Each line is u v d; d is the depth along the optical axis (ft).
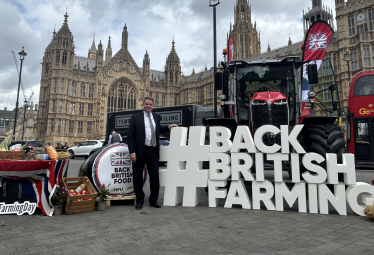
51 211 18.07
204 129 21.79
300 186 18.94
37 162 18.16
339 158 19.58
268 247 11.97
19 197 18.75
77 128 197.47
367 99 50.21
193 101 229.45
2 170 17.89
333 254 11.14
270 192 19.49
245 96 27.22
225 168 20.25
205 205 21.39
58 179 20.01
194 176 21.02
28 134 215.51
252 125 23.59
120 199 21.15
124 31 225.56
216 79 26.71
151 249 11.76
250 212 18.81
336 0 137.59
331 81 24.30
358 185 17.81
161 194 27.30
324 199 18.39
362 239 13.02
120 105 217.36
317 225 15.52
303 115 26.27
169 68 247.70
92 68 231.50
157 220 16.70
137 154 20.35
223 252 11.38
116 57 217.36
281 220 16.62
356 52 128.36
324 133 20.11
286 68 26.35
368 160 48.62
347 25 133.39
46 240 13.00
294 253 11.25
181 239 13.09
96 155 23.25
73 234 13.94
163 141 62.59
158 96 240.32
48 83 199.72
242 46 217.36
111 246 12.15
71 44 200.64
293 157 19.04
